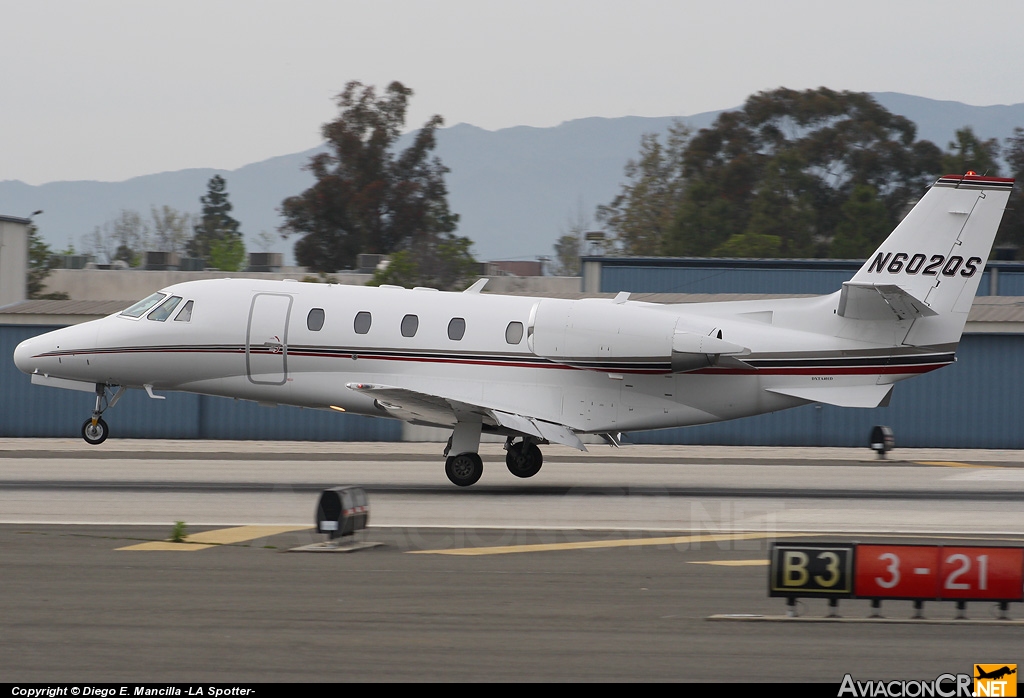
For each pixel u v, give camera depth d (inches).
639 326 2564.0
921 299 2615.7
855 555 1330.0
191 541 1829.5
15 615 1330.0
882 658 1202.0
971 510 2331.4
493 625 1306.6
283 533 1916.8
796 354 2625.5
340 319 2701.8
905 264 2623.0
